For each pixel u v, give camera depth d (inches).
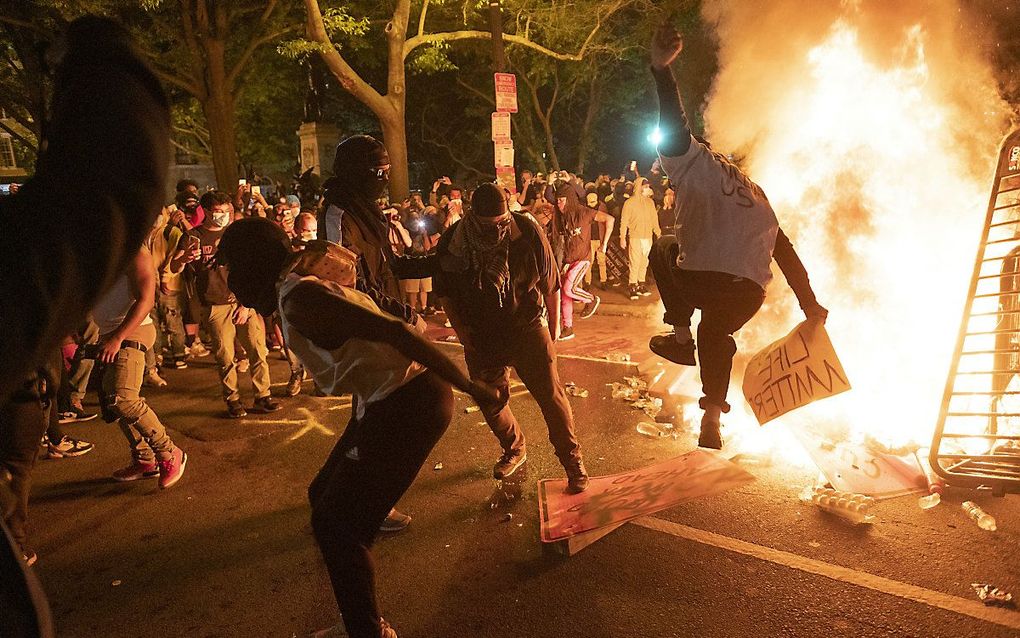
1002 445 178.4
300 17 757.3
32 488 206.8
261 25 737.0
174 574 156.8
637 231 486.9
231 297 256.2
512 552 155.9
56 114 33.7
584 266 364.5
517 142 1248.2
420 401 111.5
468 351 173.2
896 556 143.7
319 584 150.4
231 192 746.8
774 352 162.6
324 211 150.7
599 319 432.8
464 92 1227.9
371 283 150.4
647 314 438.0
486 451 215.2
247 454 226.5
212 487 202.4
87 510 190.9
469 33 623.8
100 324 192.2
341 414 261.9
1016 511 158.9
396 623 133.2
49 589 153.0
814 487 172.2
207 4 726.5
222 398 289.1
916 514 160.1
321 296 102.0
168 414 270.2
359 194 152.6
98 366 192.7
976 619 123.7
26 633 37.8
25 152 1089.4
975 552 144.0
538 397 173.2
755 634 123.6
